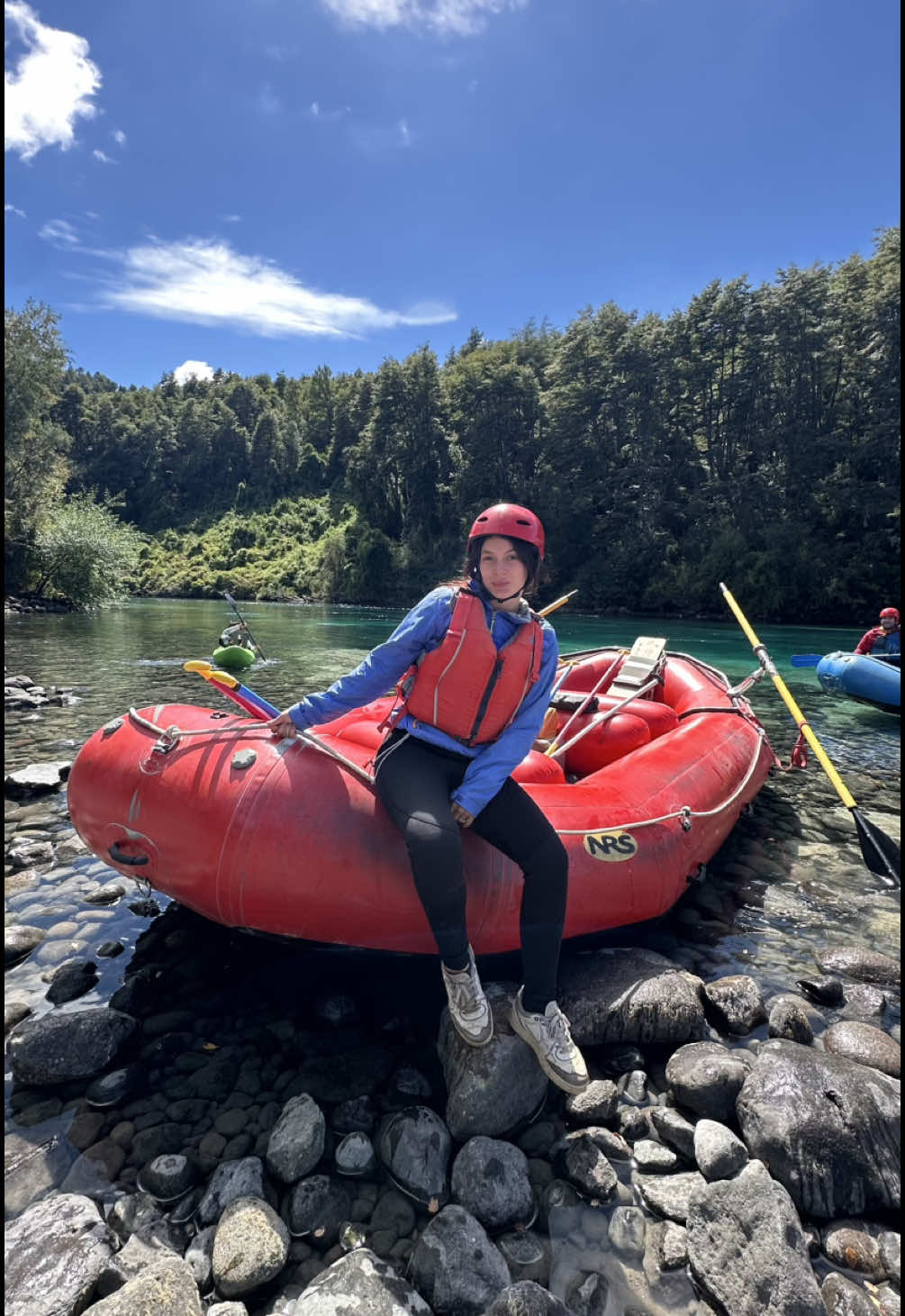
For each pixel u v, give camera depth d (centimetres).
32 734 575
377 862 216
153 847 232
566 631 2131
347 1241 149
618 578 3625
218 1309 131
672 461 3894
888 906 307
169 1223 151
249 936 258
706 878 332
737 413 3878
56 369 2517
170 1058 203
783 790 473
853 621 3002
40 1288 134
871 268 3578
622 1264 146
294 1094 190
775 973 255
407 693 199
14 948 255
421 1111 178
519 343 5584
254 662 1141
